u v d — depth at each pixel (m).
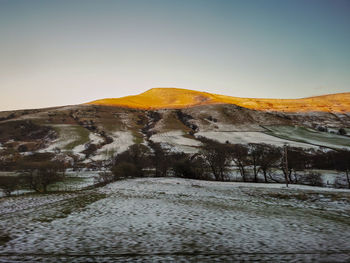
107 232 13.31
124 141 142.25
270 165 62.12
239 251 10.61
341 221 17.34
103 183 49.09
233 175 68.06
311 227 15.30
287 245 11.53
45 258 9.44
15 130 161.38
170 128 177.50
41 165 52.78
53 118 190.62
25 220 15.96
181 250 10.64
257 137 144.88
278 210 21.88
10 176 55.00
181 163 64.75
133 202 24.70
